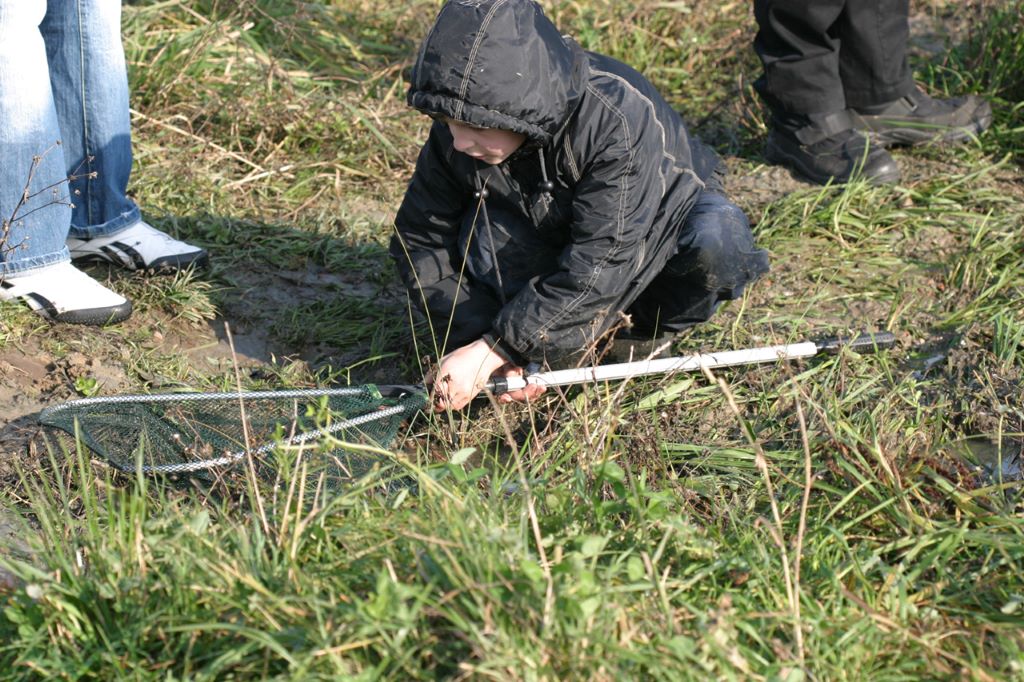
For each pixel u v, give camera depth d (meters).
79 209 4.03
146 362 3.62
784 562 2.34
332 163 5.05
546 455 2.95
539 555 2.42
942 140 5.25
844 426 3.10
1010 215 4.67
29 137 3.51
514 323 3.13
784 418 3.34
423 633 2.15
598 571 2.37
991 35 5.82
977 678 2.22
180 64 5.38
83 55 3.81
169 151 4.96
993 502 2.94
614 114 3.01
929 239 4.59
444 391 3.12
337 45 6.15
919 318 4.04
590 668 2.05
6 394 3.37
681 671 2.09
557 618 2.10
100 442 3.04
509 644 2.07
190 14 6.00
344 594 2.27
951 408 3.45
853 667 2.25
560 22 6.41
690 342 3.82
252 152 5.06
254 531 2.53
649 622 2.20
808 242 4.54
